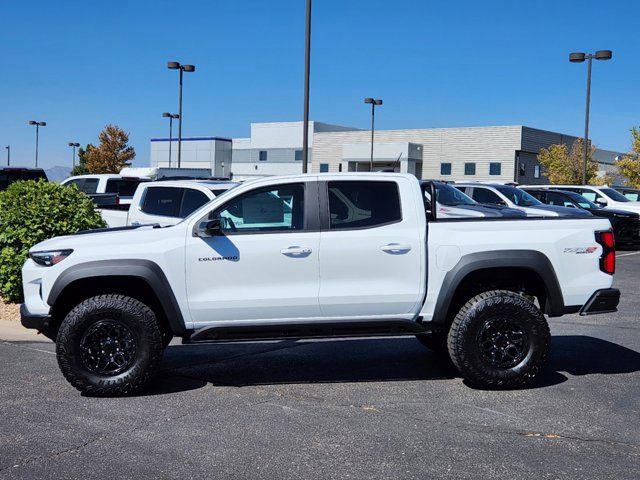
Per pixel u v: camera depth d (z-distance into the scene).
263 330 6.19
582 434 5.18
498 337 6.21
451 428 5.30
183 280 6.08
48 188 9.89
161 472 4.46
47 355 7.57
